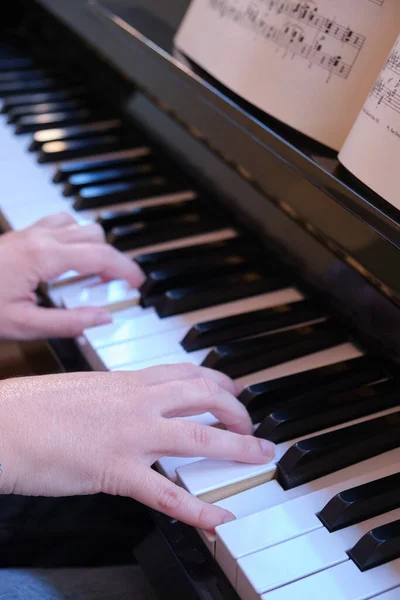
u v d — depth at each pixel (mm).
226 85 837
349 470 722
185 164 945
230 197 895
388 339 772
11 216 915
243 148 844
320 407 746
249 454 715
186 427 711
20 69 1135
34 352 907
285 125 827
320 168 780
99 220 903
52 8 1102
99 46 1021
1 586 753
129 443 705
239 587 679
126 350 795
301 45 783
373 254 746
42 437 701
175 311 826
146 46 938
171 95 917
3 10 1202
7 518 846
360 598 661
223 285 842
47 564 876
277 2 794
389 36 751
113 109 1052
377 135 724
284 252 848
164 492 697
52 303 846
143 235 889
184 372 740
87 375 728
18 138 1026
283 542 681
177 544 709
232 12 828
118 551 876
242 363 780
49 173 974
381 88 724
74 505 854
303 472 714
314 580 666
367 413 753
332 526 688
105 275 852
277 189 819
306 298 841
